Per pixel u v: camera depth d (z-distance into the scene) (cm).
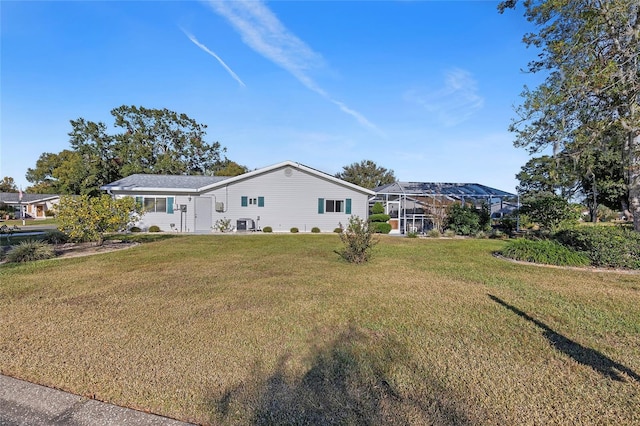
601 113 972
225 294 538
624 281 665
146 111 3541
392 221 2152
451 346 338
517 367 294
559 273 742
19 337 357
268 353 318
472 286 609
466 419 220
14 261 843
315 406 232
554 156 1120
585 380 273
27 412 225
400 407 231
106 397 245
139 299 508
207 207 1934
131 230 1806
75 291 554
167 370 284
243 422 216
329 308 464
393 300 508
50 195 4359
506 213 2255
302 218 2006
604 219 3209
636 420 222
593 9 917
